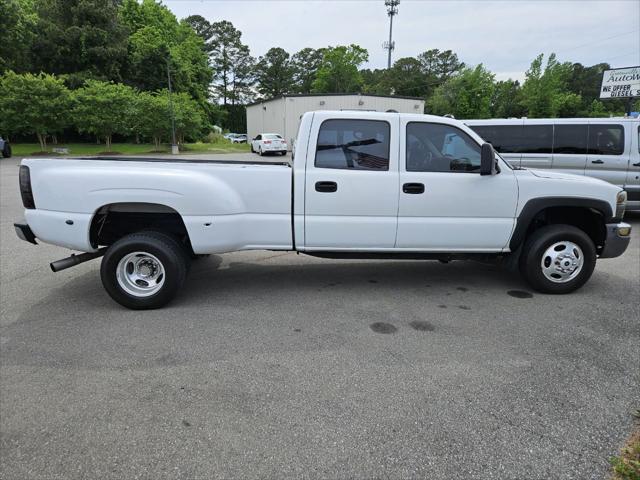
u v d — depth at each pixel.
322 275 5.63
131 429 2.61
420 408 2.81
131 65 43.34
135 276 4.42
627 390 3.03
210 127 50.56
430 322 4.17
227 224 4.38
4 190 13.20
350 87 65.38
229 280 5.42
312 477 2.24
